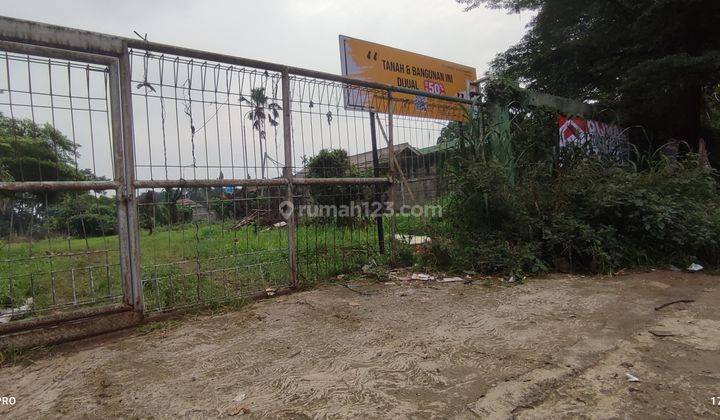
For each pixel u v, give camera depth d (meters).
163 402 2.05
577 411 1.90
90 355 2.68
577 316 3.20
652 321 3.04
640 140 9.21
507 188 5.50
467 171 5.66
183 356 2.62
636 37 8.63
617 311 3.30
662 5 7.62
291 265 4.18
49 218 2.96
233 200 3.88
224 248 4.36
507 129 6.46
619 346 2.60
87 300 3.13
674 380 2.15
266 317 3.37
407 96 7.68
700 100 9.03
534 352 2.54
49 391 2.20
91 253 3.11
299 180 4.20
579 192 5.46
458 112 6.50
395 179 5.21
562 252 4.98
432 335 2.88
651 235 5.04
